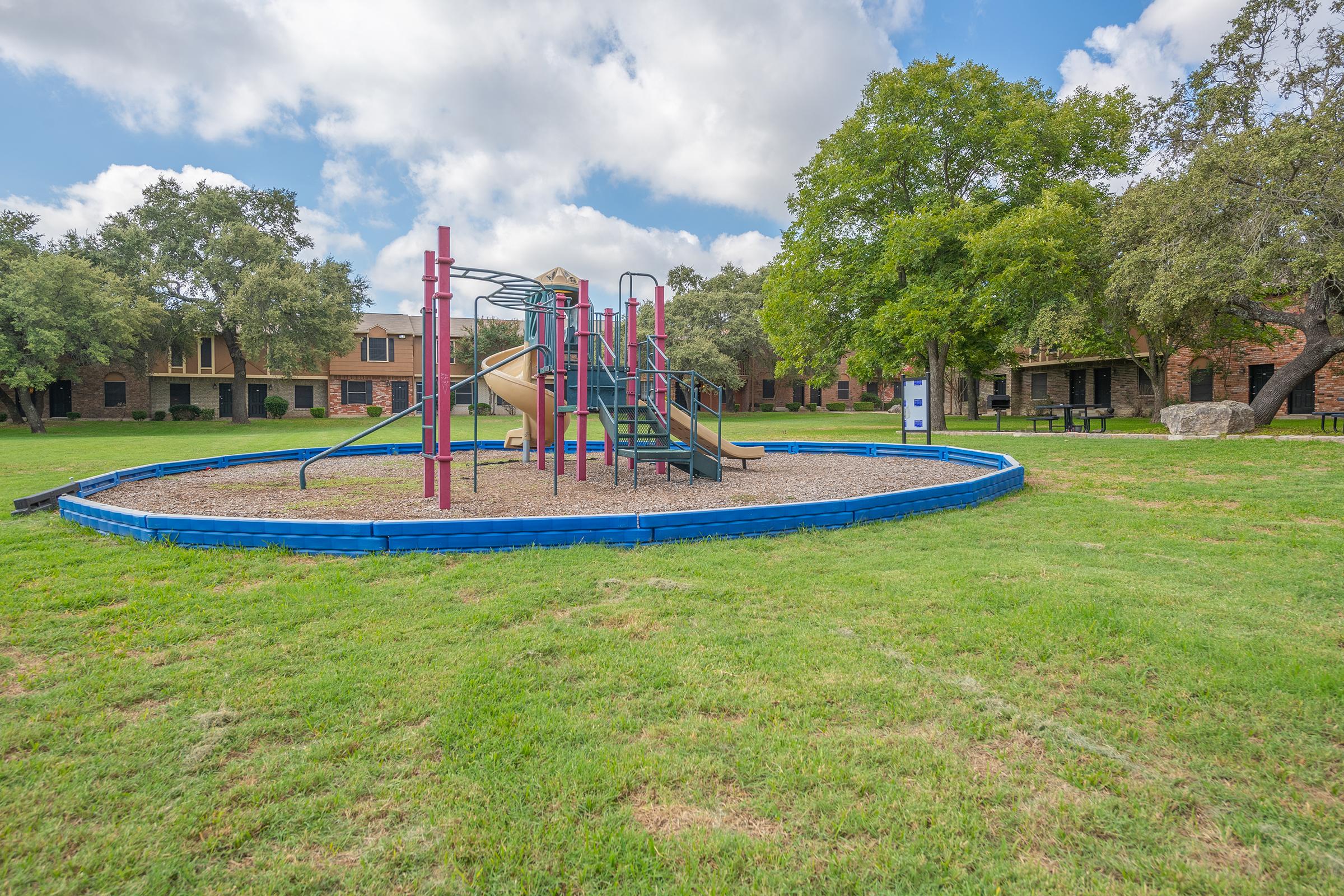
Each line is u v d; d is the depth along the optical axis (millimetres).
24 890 1726
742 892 1713
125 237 30344
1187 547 5320
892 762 2256
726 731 2447
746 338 42469
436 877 1775
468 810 2031
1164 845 1865
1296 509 6824
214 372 36312
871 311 23266
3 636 3473
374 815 2014
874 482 9203
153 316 29250
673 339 41406
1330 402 23438
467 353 38656
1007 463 9688
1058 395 33281
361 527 5113
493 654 3168
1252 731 2438
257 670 3016
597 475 10172
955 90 20531
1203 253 13375
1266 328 20453
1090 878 1749
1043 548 5316
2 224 28141
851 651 3176
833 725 2506
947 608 3789
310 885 1747
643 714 2590
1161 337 20438
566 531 5355
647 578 4430
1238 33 15969
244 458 12117
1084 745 2352
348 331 32969
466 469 11234
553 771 2219
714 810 2035
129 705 2713
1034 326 18266
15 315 25094
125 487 8914
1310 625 3482
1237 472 9664
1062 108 20219
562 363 9242
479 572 4570
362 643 3316
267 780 2186
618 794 2100
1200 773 2193
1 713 2631
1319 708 2566
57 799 2088
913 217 19328
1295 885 1705
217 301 31484
